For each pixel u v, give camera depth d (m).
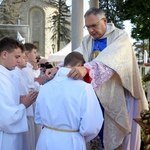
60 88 2.34
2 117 2.54
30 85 3.53
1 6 27.50
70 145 2.32
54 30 36.50
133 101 3.28
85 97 2.29
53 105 2.34
